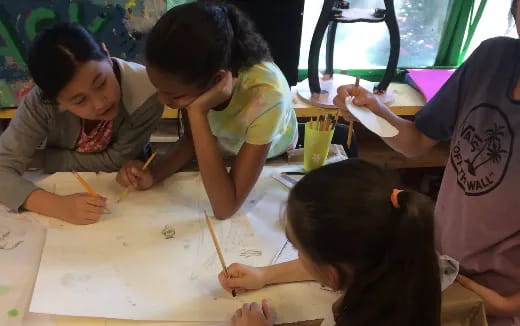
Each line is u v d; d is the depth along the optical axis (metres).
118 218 1.01
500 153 0.87
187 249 0.94
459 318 0.79
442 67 2.09
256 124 1.04
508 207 0.86
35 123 1.14
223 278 0.86
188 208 1.06
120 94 1.17
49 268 0.87
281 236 0.99
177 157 1.21
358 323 0.67
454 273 0.83
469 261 0.93
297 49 1.62
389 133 0.97
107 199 1.08
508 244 0.87
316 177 0.67
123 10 1.42
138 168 1.15
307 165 1.22
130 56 1.50
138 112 1.25
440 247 1.00
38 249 0.92
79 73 0.98
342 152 1.31
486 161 0.89
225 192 1.01
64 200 1.02
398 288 0.64
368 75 2.07
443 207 1.01
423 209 0.62
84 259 0.90
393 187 0.66
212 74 0.91
